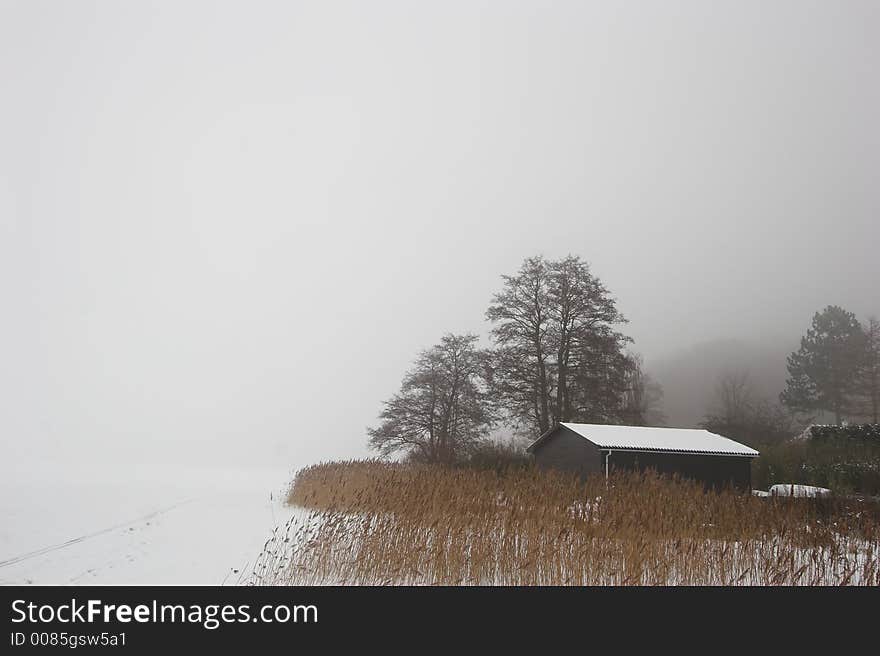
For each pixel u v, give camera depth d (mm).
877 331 79125
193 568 12773
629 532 12906
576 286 52219
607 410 50281
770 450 40656
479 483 18141
